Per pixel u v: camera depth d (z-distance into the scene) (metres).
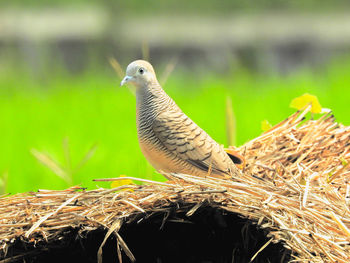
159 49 28.47
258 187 5.81
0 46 27.84
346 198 6.09
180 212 5.48
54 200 5.90
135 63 7.18
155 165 7.19
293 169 7.09
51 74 27.00
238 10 35.16
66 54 28.52
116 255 5.61
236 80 22.83
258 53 28.75
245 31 30.09
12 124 16.98
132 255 5.36
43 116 17.86
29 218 5.62
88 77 25.94
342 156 7.27
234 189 5.59
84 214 5.57
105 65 28.05
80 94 20.89
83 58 28.62
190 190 5.53
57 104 19.36
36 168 13.22
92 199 5.75
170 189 5.54
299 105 8.05
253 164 6.94
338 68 25.14
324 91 19.34
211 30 30.41
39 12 32.88
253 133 14.70
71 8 34.00
